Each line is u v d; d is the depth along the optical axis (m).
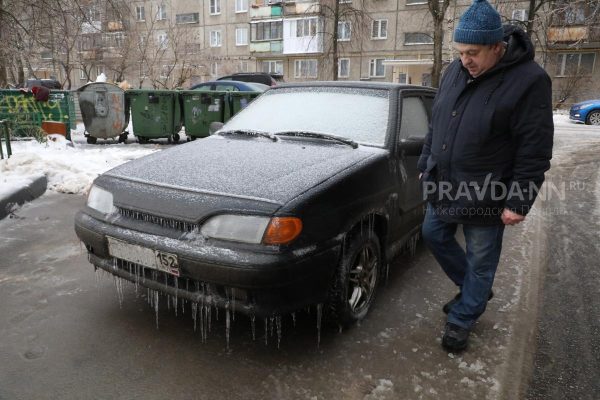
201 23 39.41
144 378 2.29
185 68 27.39
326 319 2.68
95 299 3.09
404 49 31.98
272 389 2.23
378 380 2.31
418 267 3.77
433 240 2.77
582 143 11.70
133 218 2.52
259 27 35.75
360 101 3.49
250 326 2.79
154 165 2.85
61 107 9.45
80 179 6.06
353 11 24.02
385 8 31.84
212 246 2.23
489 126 2.25
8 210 4.86
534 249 4.24
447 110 2.42
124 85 13.12
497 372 2.40
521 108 2.19
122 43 23.02
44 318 2.83
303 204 2.29
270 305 2.21
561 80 27.16
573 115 18.03
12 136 8.93
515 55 2.20
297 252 2.22
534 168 2.21
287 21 34.31
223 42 38.94
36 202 5.34
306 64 35.62
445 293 3.30
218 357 2.48
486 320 2.94
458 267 2.83
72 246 4.02
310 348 2.58
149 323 2.80
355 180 2.65
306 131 3.33
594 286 3.47
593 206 5.80
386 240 3.06
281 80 19.55
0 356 2.43
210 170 2.67
